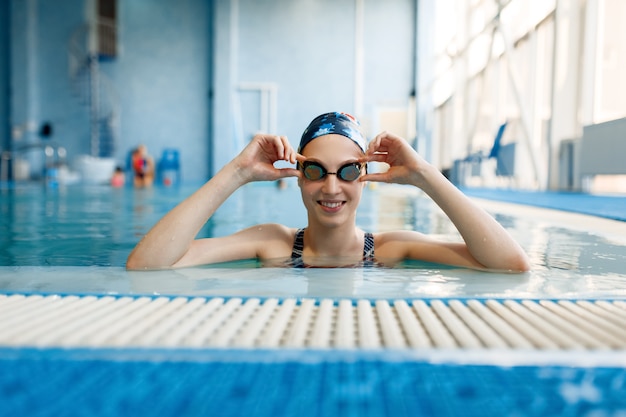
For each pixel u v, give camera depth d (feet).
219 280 4.96
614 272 5.65
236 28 45.65
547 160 25.59
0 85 46.32
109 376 2.40
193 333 3.11
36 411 2.09
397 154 5.91
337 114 6.10
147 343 2.91
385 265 5.95
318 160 5.63
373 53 45.68
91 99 45.52
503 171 30.48
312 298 4.10
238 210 16.22
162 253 5.65
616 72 22.99
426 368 2.48
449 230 10.96
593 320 3.52
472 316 3.57
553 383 2.34
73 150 47.11
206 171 47.39
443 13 43.45
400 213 15.48
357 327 3.26
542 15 26.81
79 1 46.37
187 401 2.16
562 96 24.70
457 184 37.78
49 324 3.29
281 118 46.06
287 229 6.89
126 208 17.02
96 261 6.72
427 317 3.54
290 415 2.06
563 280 5.08
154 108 47.16
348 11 45.57
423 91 44.55
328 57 45.80
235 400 2.17
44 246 8.30
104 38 46.57
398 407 2.11
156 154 47.44
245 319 3.46
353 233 6.39
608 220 12.03
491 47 31.48
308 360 2.57
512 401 2.16
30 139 46.42
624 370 2.47
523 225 11.15
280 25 45.65
